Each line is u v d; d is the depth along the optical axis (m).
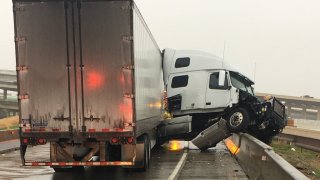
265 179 7.84
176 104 18.64
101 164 9.88
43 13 9.72
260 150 8.79
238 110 17.28
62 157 10.02
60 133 9.73
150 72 13.26
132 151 9.91
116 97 9.65
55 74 9.73
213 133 17.12
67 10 9.68
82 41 9.67
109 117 9.67
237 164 13.17
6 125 47.78
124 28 9.62
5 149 18.64
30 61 9.77
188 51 18.98
